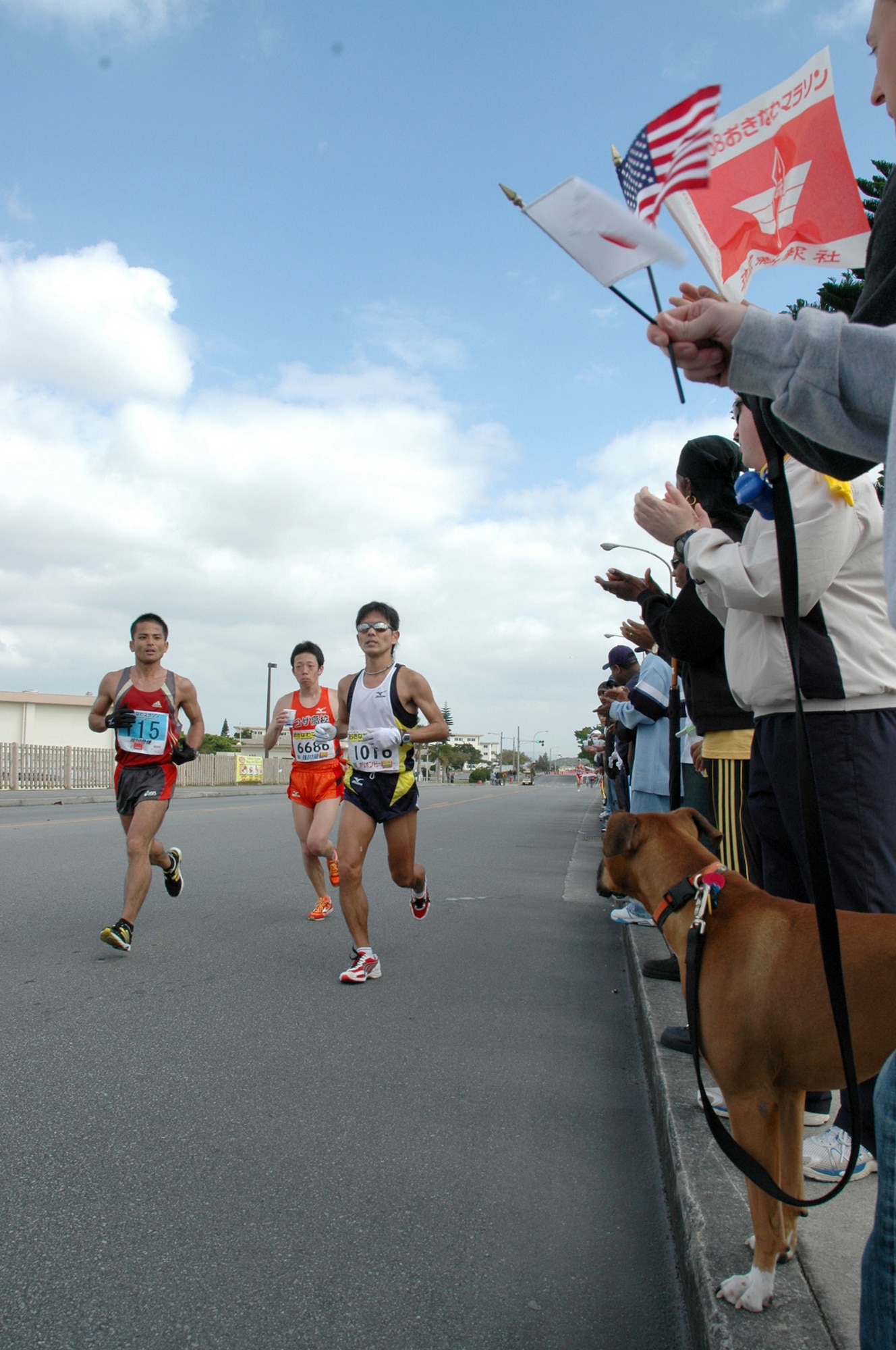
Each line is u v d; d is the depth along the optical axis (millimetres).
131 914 5457
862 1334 1271
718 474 3299
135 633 5805
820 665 2318
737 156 1861
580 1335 2055
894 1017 1823
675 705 4125
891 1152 1227
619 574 3764
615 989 5016
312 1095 3406
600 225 1360
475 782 108375
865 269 1783
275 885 8227
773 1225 1900
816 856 1476
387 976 5137
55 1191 2648
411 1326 2070
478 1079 3615
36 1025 4133
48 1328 2031
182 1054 3803
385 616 5348
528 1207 2637
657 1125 3131
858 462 1580
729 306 1454
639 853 2449
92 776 30203
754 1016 1945
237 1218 2527
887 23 1487
